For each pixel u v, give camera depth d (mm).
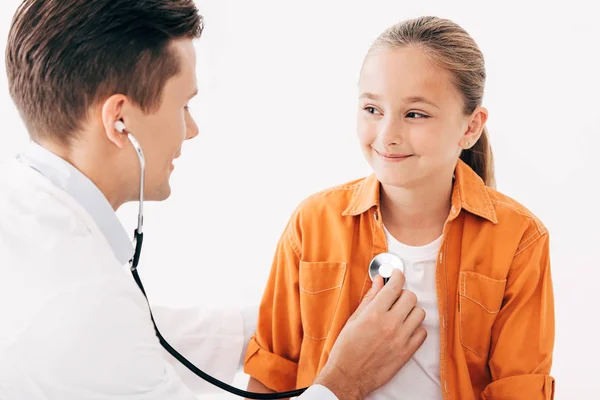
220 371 1373
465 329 1181
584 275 2084
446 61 1060
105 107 1021
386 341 1115
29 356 908
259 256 2156
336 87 2248
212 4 2242
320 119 2256
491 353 1219
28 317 917
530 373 1175
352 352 1108
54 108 1031
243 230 2207
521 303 1180
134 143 1052
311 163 2262
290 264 1265
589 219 2131
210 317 1377
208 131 2264
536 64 2154
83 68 1005
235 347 1376
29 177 1028
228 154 2268
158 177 1131
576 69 2139
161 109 1071
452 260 1187
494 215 1165
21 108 1063
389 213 1215
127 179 1104
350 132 2256
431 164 1092
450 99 1075
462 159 1298
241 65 2258
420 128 1069
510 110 2174
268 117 2262
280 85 2258
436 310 1185
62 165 1055
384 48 1081
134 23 1013
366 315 1128
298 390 1203
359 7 2227
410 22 1117
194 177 2258
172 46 1057
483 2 2164
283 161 2260
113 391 944
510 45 2162
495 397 1186
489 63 2170
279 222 2217
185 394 1022
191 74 1104
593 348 1995
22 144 2020
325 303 1242
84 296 928
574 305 2064
